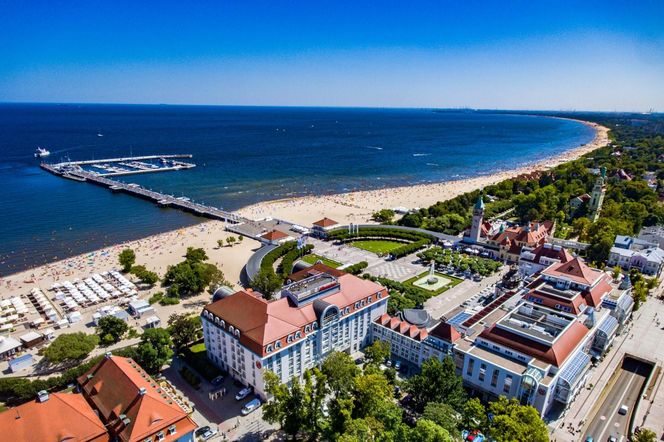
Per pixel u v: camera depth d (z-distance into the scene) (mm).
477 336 136250
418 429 95500
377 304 157750
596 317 150125
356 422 99750
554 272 169000
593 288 159000
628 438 114875
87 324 173375
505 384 123438
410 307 170500
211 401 126812
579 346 131125
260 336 121625
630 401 129875
